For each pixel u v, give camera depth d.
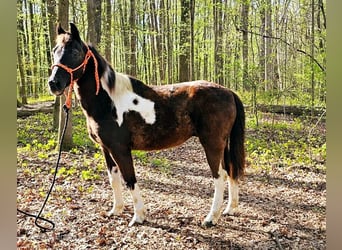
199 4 15.39
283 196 4.94
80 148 7.21
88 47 3.74
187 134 4.00
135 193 3.90
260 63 11.34
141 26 14.12
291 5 14.26
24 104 13.62
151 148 4.03
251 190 5.21
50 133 8.73
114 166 4.07
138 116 3.84
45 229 3.55
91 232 3.62
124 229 3.73
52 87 3.45
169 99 3.91
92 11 7.98
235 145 4.06
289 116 11.76
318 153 7.11
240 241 3.48
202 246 3.37
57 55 3.55
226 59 11.82
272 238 3.54
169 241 3.46
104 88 3.77
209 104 3.83
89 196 4.73
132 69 12.78
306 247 3.33
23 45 14.84
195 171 6.34
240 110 4.07
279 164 6.56
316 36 7.70
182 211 4.31
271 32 12.05
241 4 11.20
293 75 10.91
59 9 6.77
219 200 3.89
